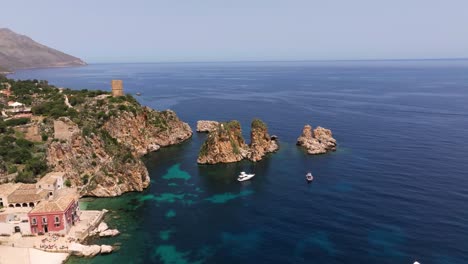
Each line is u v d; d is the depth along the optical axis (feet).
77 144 405.18
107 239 294.66
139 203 362.94
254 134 522.47
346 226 307.37
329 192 378.53
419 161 456.45
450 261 255.09
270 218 328.49
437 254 263.49
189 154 533.14
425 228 297.74
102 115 487.20
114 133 491.31
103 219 328.08
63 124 406.21
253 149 506.89
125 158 401.70
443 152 490.90
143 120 565.94
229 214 338.13
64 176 380.17
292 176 431.43
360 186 388.37
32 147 403.95
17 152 379.96
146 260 266.77
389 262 256.52
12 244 278.26
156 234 303.07
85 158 404.77
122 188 385.50
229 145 497.05
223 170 462.19
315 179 418.51
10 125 444.14
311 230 304.50
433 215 317.83
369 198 357.41
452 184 380.78
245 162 493.36
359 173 426.92
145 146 538.88
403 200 348.79
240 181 421.18
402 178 403.13
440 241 279.08
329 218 322.96
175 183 417.90
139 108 564.30
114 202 364.79
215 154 485.97
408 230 295.89
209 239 294.87
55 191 342.23
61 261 259.80
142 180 400.26
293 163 478.59
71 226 304.91
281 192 385.50
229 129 512.63
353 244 280.10
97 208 349.82
